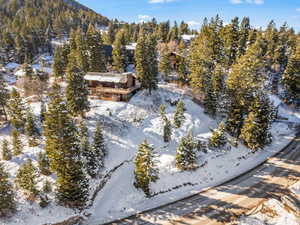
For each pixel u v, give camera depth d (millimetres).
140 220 27719
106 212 28891
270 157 40375
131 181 34062
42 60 87062
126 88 51281
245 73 41562
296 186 33156
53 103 25984
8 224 24734
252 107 39312
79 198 27516
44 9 149250
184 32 116438
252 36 69438
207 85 48125
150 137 43094
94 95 52156
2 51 90375
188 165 35812
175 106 51531
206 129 45875
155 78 53875
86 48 60219
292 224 26734
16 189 28516
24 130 39719
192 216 28156
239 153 40688
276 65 64438
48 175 31312
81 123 36969
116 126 43469
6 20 128625
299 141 45031
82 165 29047
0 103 43000
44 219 26047
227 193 32125
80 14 163125
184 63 58969
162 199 31219
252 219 27469
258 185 33625
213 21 62781
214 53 55844
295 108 55812
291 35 81500
